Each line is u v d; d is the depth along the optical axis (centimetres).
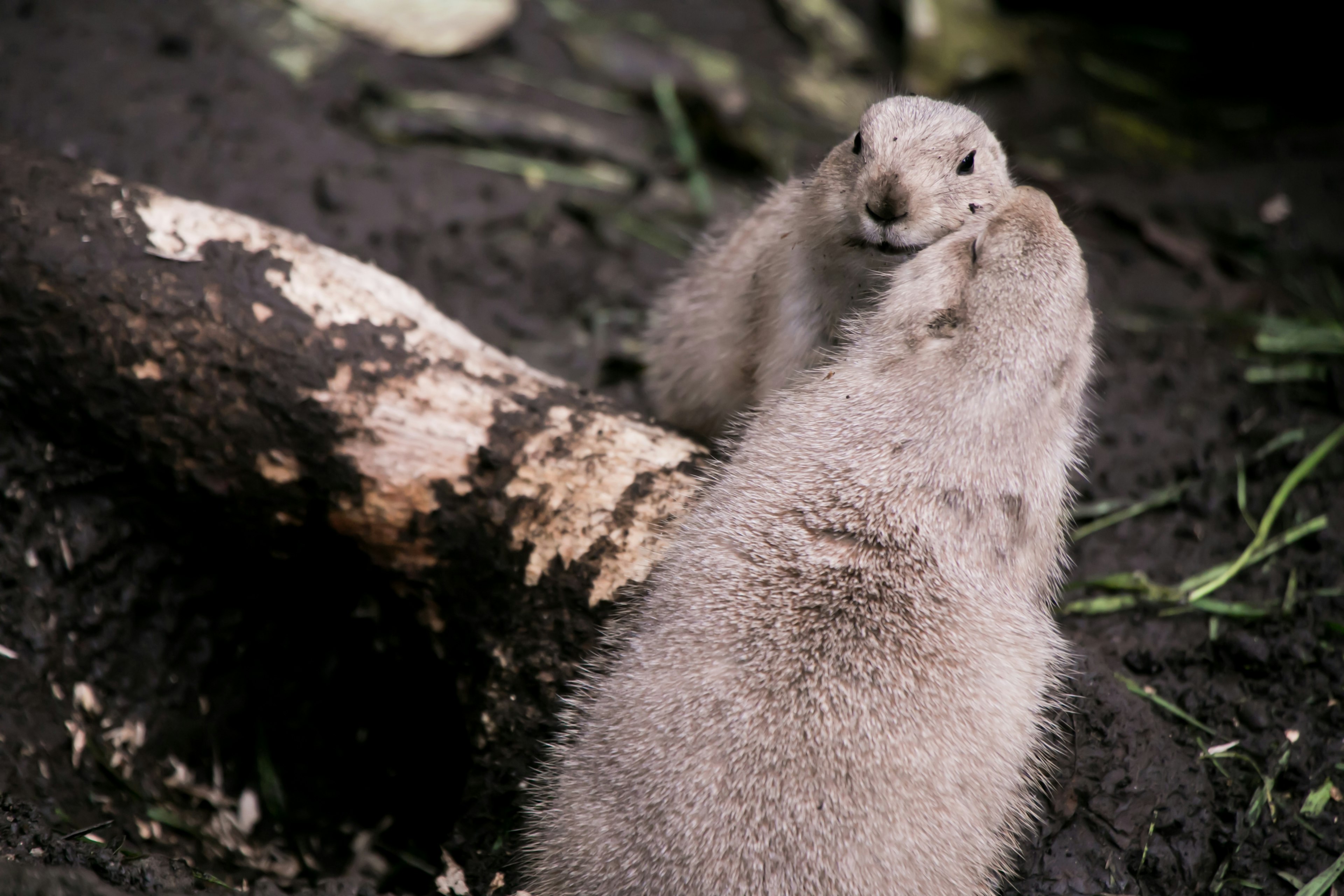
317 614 803
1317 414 1011
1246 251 1236
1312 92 1537
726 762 579
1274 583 853
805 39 1583
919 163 692
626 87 1430
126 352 696
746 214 881
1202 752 730
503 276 1129
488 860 696
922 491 643
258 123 1185
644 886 579
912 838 582
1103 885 672
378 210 1138
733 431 761
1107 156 1416
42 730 721
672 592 644
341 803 813
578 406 728
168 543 774
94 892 561
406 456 693
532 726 689
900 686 601
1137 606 836
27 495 741
